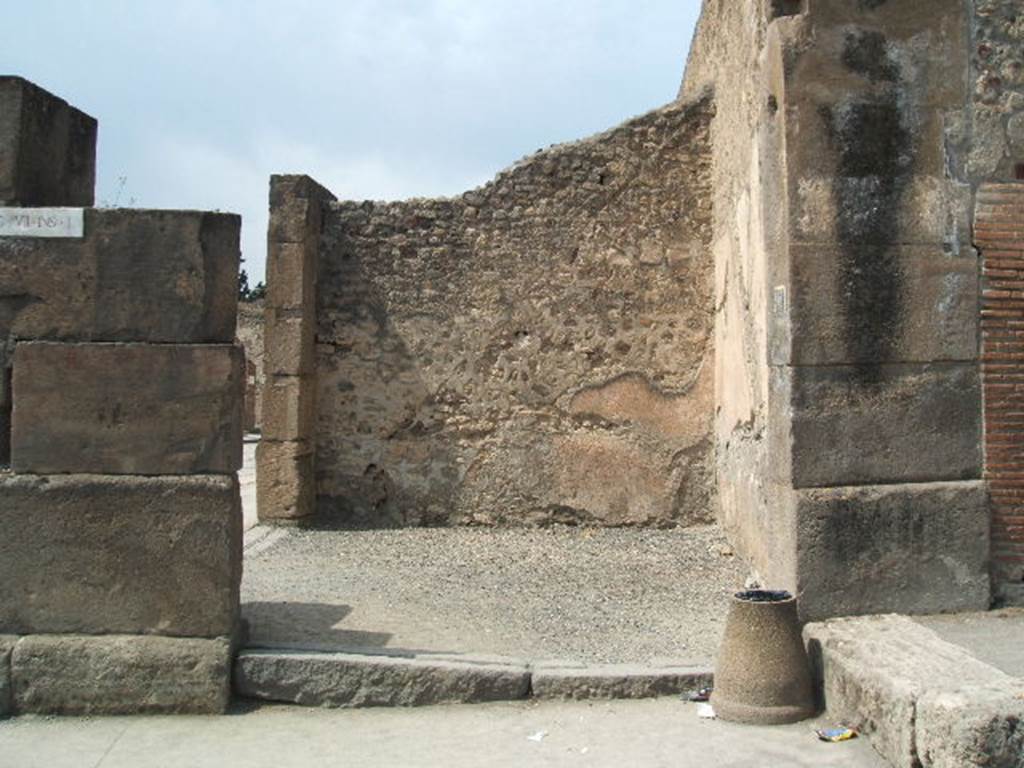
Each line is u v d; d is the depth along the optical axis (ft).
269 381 28.68
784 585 16.67
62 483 14.76
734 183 24.59
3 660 14.51
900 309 16.63
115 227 14.96
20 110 14.82
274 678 15.02
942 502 16.34
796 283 16.49
